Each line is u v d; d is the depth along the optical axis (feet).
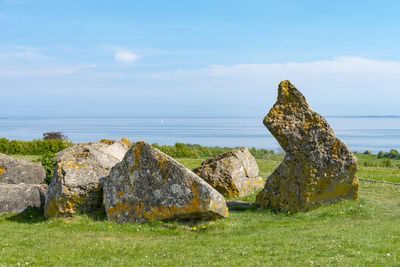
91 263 29.68
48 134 164.45
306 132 50.52
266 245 33.94
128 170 43.21
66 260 30.32
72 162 45.16
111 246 34.45
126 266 28.91
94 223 42.45
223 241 35.76
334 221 44.73
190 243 35.47
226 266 28.12
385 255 29.40
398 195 60.34
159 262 29.71
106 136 456.45
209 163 68.39
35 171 54.13
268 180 53.21
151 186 42.22
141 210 42.09
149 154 42.75
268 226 42.68
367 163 135.64
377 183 73.26
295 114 51.88
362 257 29.07
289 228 41.39
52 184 45.34
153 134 565.12
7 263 28.99
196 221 41.91
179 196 41.01
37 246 34.47
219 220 42.22
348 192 51.31
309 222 44.62
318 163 49.52
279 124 51.52
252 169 69.05
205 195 40.55
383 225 41.11
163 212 41.32
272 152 163.84
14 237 37.42
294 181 50.01
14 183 52.47
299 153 50.24
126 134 530.27
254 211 51.29
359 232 37.52
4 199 47.44
